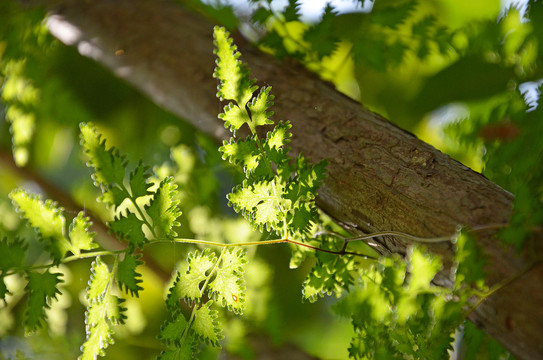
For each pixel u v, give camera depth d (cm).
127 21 81
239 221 86
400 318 68
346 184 69
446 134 82
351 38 84
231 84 67
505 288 64
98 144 68
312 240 73
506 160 75
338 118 72
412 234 67
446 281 67
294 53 80
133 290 68
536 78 80
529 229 64
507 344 65
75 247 68
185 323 68
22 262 67
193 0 84
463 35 82
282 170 68
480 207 66
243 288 69
